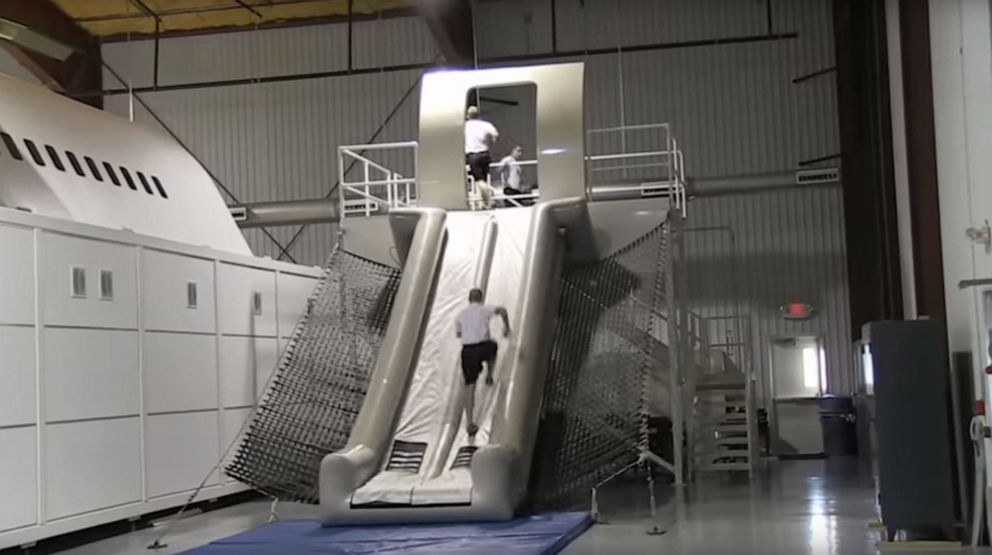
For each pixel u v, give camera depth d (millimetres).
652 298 12695
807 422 20516
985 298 8914
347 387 13023
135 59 24312
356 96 23578
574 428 11953
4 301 10117
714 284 22281
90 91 23656
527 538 9555
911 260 13820
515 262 12961
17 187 12062
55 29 22734
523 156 22859
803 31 22203
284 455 12094
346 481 10859
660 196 19594
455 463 11211
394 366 12023
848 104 19562
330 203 21172
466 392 11469
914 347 9500
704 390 17578
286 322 16156
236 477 11688
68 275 11047
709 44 22422
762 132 22266
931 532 9719
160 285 12750
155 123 24156
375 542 9703
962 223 10312
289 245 23797
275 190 23734
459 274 12969
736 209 22328
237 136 23922
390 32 23547
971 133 9820
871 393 9984
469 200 14719
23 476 10219
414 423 11734
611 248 13570
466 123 15438
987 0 9141
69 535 11594
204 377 13641
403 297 12609
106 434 11516
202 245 15125
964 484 9820
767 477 16031
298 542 9883
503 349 12031
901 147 14328
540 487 11352
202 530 11742
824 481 15023
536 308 12164
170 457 12719
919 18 12008
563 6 23078
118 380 11781
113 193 13977
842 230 21875
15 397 10188
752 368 20172
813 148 22031
